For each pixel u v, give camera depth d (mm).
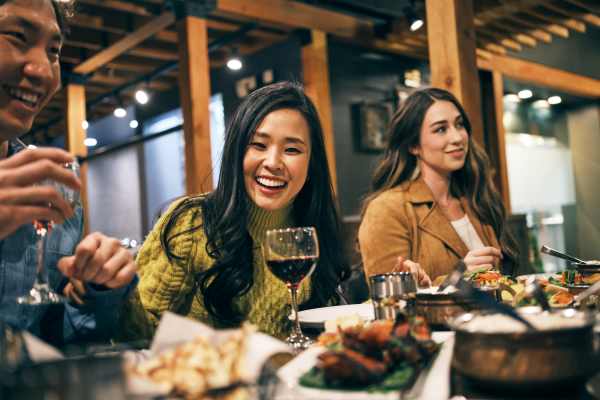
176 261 1623
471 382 865
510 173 7676
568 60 7504
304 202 1766
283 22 5445
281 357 1089
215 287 1583
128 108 8969
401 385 797
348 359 813
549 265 7980
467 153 2723
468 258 1845
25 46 1306
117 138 9297
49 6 1348
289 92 1660
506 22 5387
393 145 2770
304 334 1401
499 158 6438
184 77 4918
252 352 786
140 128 8781
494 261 1867
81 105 6938
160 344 819
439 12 3312
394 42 6234
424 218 2586
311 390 815
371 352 891
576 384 793
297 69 6199
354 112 6195
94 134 9805
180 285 1639
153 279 1615
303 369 914
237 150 1624
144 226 8734
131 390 650
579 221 8469
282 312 1659
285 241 1257
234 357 724
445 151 2613
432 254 2529
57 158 993
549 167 8258
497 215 2740
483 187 2744
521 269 4684
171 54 6473
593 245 8359
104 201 9609
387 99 6527
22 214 957
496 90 6473
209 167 4859
